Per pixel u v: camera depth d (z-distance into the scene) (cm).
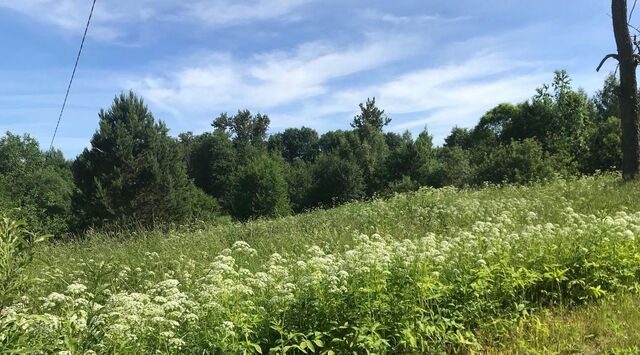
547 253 644
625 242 687
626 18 1586
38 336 359
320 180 5919
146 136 4466
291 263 721
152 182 4331
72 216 4209
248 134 11600
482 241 678
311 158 10700
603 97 5631
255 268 762
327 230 1059
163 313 448
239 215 5047
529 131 3722
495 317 561
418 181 5234
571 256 635
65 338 355
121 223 3722
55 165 7281
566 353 491
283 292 499
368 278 514
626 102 1584
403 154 5766
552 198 1246
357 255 561
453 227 998
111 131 4350
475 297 555
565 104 3475
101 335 380
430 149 5794
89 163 4322
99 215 4094
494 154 2405
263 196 4934
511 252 647
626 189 1288
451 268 589
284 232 1168
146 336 432
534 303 597
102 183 4231
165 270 858
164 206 4256
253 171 5059
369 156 6125
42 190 5344
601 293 608
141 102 4597
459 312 536
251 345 439
